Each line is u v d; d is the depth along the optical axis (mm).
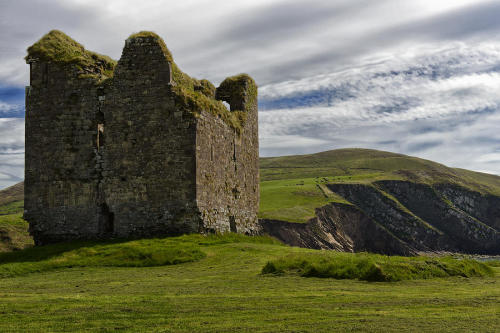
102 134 33469
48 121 33469
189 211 30891
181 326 10711
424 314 11500
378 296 14148
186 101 31859
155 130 31875
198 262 25031
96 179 32531
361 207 166125
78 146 32969
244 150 40375
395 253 147125
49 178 33156
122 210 31906
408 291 15125
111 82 32812
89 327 10797
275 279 18188
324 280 17766
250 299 13867
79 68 33406
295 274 19188
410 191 183875
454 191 189625
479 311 11766
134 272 22594
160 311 12312
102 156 32562
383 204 167625
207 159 32812
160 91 32094
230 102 41906
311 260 20047
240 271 21156
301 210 130750
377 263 18328
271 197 151000
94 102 33000
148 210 31516
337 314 11648
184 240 29484
